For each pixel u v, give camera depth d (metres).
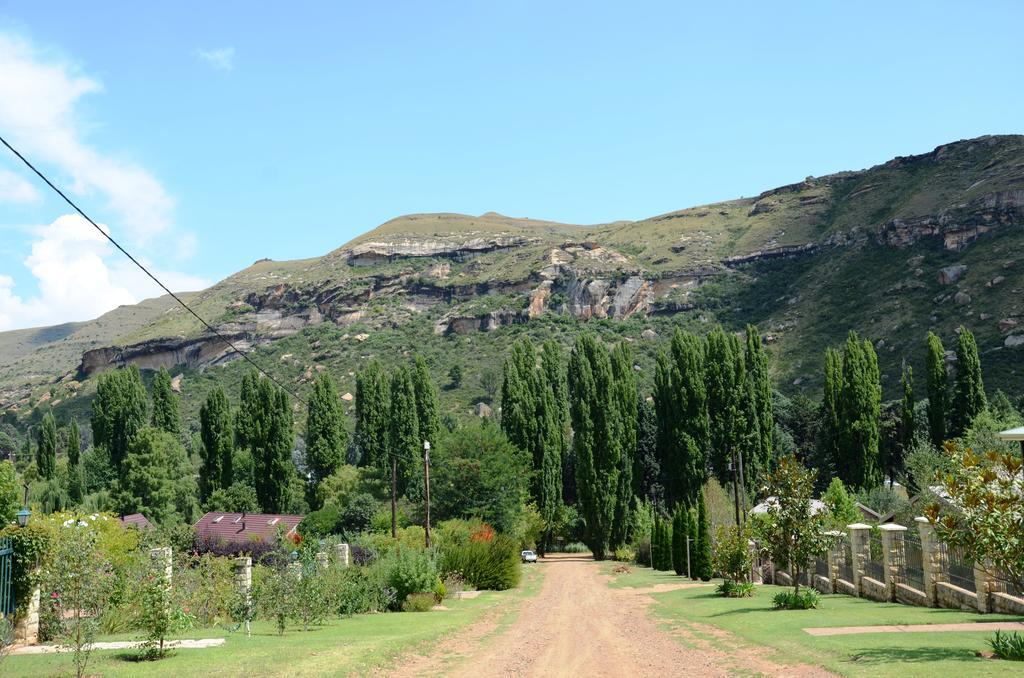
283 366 163.12
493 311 161.12
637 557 64.25
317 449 77.75
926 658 12.10
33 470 87.19
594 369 68.44
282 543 37.66
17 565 15.79
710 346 67.06
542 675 14.02
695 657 15.23
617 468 67.44
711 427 66.00
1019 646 11.65
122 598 18.36
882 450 66.12
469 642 19.02
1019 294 89.88
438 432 75.00
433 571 30.55
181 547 34.53
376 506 66.56
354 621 23.70
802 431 81.12
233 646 16.16
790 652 14.16
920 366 88.75
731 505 54.72
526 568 59.03
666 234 177.12
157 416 84.69
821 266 132.50
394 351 160.38
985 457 14.08
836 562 28.50
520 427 69.88
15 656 14.14
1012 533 12.38
